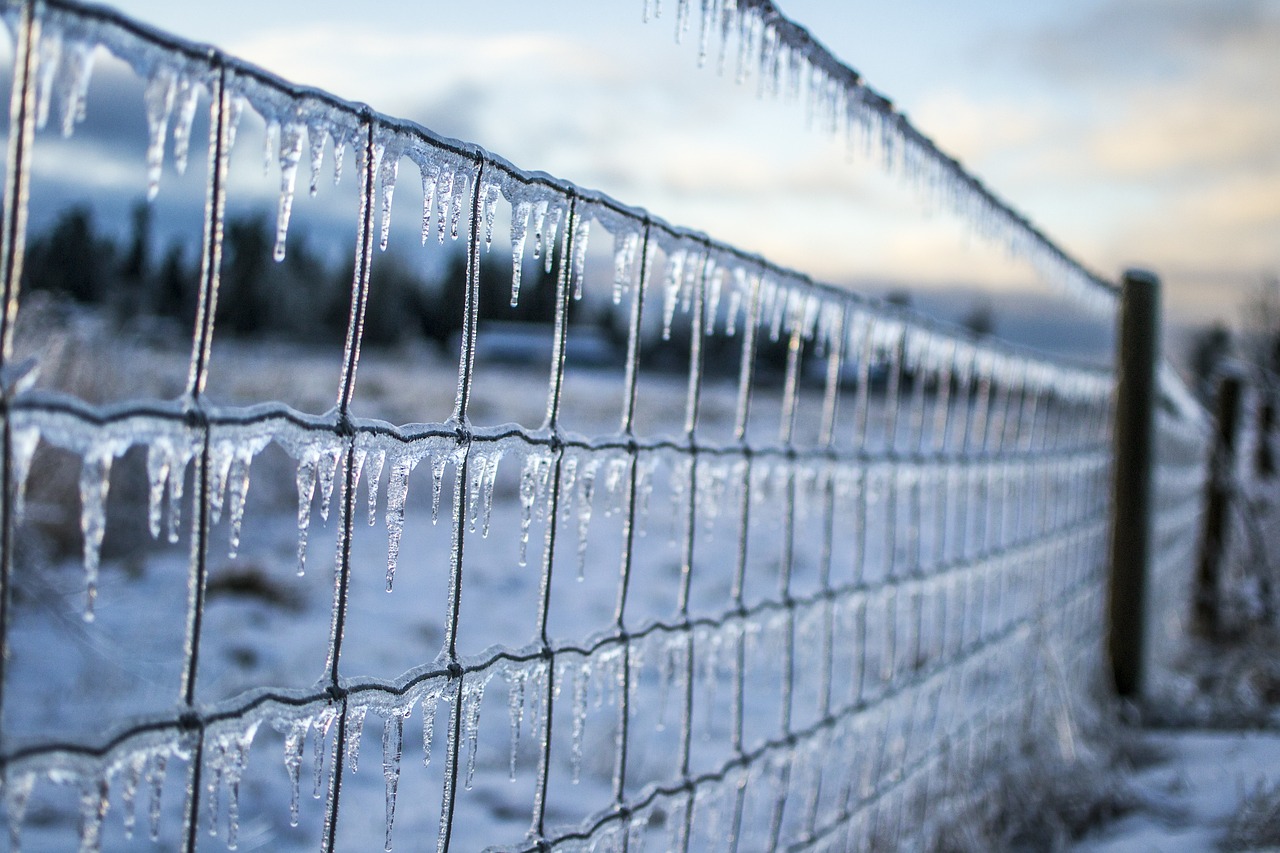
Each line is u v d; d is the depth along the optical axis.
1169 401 6.27
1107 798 3.59
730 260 2.21
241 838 3.60
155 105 1.08
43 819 3.58
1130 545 4.76
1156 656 5.73
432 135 1.43
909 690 3.05
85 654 5.09
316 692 1.33
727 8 2.02
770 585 9.14
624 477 1.95
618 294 1.92
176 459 1.15
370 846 3.66
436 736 4.91
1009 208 3.67
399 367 25.25
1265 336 7.72
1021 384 4.10
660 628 2.02
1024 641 3.99
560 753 4.77
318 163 1.28
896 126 2.82
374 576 8.39
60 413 1.03
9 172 0.96
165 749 1.15
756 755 2.34
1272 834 3.12
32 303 6.27
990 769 3.74
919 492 3.17
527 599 8.22
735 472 2.30
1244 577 6.60
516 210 1.63
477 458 1.59
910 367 3.17
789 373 2.50
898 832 3.04
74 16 0.99
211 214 1.15
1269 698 4.91
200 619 1.18
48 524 6.74
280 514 10.13
